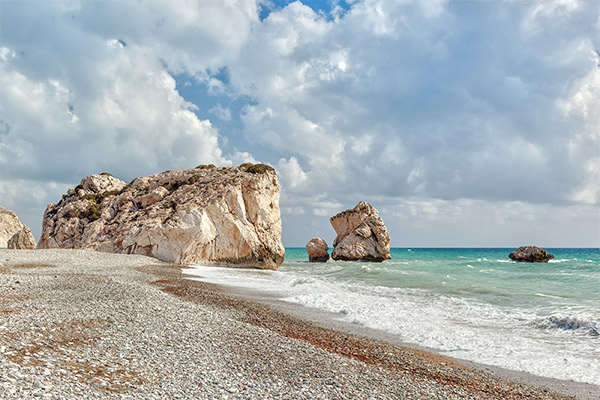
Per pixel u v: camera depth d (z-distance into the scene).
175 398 7.05
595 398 9.83
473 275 42.66
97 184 68.69
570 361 12.93
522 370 12.05
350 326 17.45
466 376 11.08
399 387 9.23
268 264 55.06
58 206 65.88
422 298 25.39
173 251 47.50
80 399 6.13
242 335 12.43
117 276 27.28
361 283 34.66
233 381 8.41
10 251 39.97
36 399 5.70
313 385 8.61
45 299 15.01
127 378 7.65
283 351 11.09
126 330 11.20
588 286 31.64
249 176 56.88
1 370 6.54
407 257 110.44
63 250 42.88
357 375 9.71
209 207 51.00
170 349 10.08
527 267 56.97
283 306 21.66
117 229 51.50
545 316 19.56
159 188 58.28
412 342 15.14
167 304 15.56
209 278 34.03
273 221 58.41
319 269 55.50
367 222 78.00
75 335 10.07
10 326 10.01
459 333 16.53
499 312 20.95
